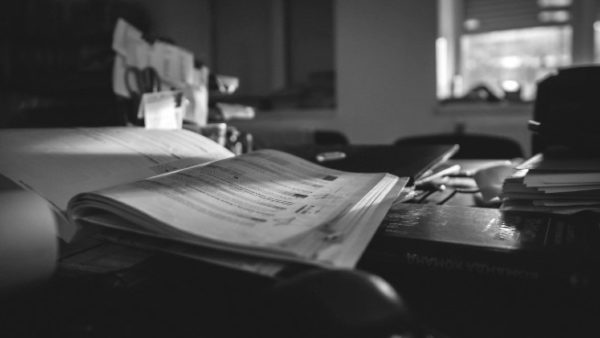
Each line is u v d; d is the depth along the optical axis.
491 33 3.86
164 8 4.18
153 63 0.90
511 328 0.35
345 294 0.26
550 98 0.79
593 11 3.43
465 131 3.44
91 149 0.60
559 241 0.40
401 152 0.92
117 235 0.43
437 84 3.57
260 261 0.36
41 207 0.38
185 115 0.96
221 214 0.43
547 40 3.63
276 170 0.64
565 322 0.36
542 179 0.56
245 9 4.62
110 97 0.84
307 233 0.39
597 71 0.77
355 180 0.62
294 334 0.25
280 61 4.50
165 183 0.49
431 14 3.53
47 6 2.12
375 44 3.78
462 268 0.39
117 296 0.39
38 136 0.60
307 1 4.40
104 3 2.94
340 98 3.97
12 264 0.35
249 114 1.28
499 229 0.45
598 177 0.54
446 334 0.34
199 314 0.36
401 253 0.42
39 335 0.34
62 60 1.70
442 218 0.50
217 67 4.84
